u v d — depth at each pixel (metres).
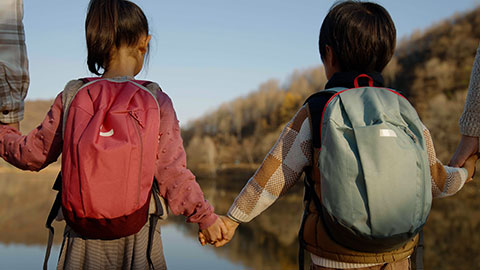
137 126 1.31
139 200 1.28
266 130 77.88
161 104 1.49
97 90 1.37
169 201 1.47
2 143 1.49
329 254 1.38
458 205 25.22
